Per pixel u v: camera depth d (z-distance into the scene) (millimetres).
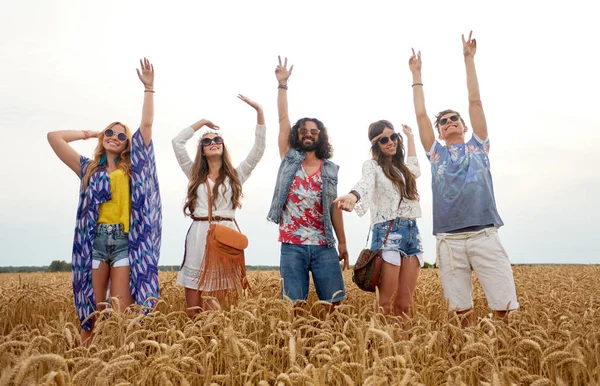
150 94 5301
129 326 3426
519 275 11602
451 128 5211
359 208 5098
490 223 4824
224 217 5793
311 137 5535
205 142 5797
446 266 5082
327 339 3367
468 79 5152
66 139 5293
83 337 4891
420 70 5617
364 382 2369
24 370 2176
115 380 2938
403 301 5434
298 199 5473
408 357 2758
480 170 4953
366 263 5301
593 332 3365
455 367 2768
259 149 6188
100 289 5035
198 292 5637
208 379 2812
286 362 3537
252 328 4133
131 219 5152
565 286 7598
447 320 4281
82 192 5145
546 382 2609
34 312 5777
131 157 5199
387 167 5496
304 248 5441
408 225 5438
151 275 5156
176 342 3240
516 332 3537
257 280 6852
